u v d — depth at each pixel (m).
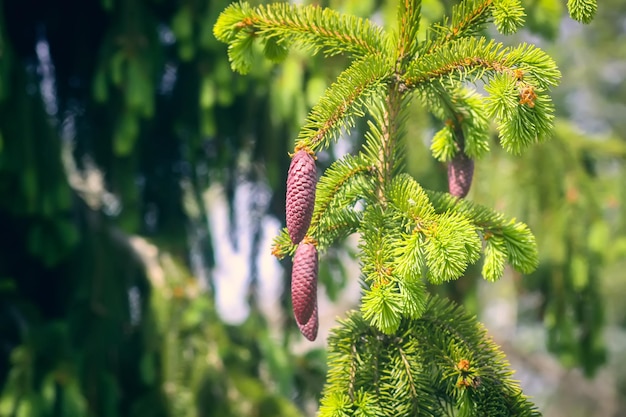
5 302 4.43
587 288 5.15
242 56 2.12
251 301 5.43
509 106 1.70
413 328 1.96
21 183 4.29
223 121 5.03
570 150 5.12
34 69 5.05
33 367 4.02
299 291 1.82
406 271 1.78
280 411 4.17
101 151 5.03
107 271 4.68
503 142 1.74
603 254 5.09
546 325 5.31
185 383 4.28
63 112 5.22
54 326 4.19
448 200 2.03
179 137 5.15
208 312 4.47
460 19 1.95
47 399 3.98
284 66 4.52
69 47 5.09
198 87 4.92
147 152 5.32
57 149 4.43
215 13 4.55
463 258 1.75
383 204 1.97
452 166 2.17
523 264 1.96
